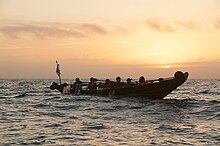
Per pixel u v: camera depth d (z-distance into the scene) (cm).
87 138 1267
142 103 2728
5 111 2338
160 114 2109
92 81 3291
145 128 1515
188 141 1217
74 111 2334
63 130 1452
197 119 1878
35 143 1172
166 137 1294
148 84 2716
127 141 1214
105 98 3019
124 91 2864
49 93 4875
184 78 2606
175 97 4091
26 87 7862
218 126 1596
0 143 1169
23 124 1644
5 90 6028
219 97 4141
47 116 2027
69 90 3475
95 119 1866
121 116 2009
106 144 1162
